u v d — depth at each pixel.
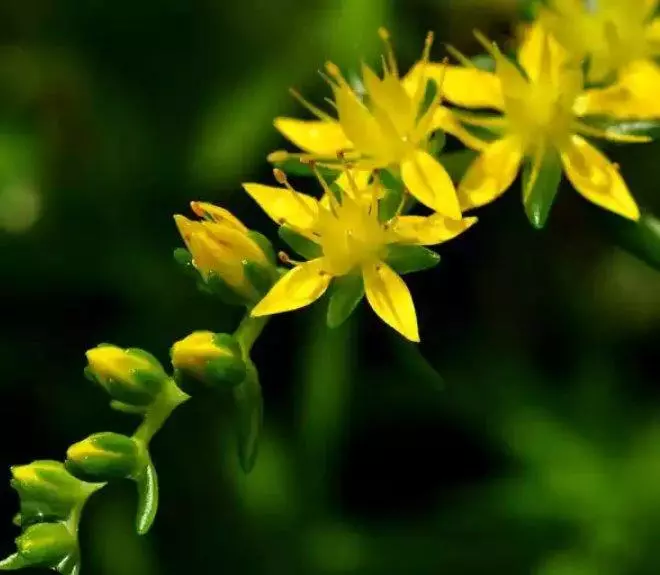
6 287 0.24
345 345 0.23
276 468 0.24
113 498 0.24
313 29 0.23
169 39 0.24
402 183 0.20
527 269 0.24
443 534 0.24
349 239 0.20
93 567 0.24
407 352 0.21
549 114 0.20
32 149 0.24
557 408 0.24
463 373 0.24
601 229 0.21
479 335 0.24
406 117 0.20
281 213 0.20
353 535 0.24
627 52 0.21
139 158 0.24
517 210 0.24
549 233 0.24
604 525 0.24
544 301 0.24
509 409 0.24
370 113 0.20
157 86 0.24
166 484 0.24
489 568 0.24
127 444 0.20
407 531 0.24
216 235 0.20
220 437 0.24
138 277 0.24
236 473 0.24
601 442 0.24
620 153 0.23
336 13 0.23
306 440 0.24
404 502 0.24
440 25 0.23
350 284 0.20
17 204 0.24
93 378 0.20
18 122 0.24
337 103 0.20
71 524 0.20
